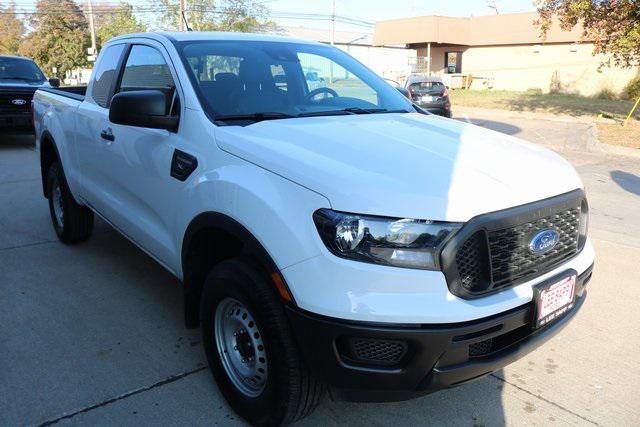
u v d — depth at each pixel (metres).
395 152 2.69
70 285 4.53
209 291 2.87
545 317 2.57
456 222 2.27
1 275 4.71
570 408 3.06
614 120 18.73
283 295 2.39
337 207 2.28
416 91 18.42
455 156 2.71
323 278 2.27
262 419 2.71
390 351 2.30
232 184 2.67
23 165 9.71
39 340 3.67
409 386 2.33
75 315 4.02
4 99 11.49
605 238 6.04
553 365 3.48
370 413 2.99
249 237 2.56
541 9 17.42
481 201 2.35
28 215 6.52
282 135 2.87
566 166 2.95
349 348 2.30
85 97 4.74
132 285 4.54
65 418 2.90
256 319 2.56
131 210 3.88
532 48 33.38
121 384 3.20
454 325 2.25
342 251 2.26
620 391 3.22
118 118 3.11
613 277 4.91
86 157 4.52
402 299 2.22
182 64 3.42
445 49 38.16
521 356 2.55
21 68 12.91
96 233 5.84
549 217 2.62
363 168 2.46
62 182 5.11
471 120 19.17
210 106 3.21
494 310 2.34
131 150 3.69
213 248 3.11
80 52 58.88
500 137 3.29
